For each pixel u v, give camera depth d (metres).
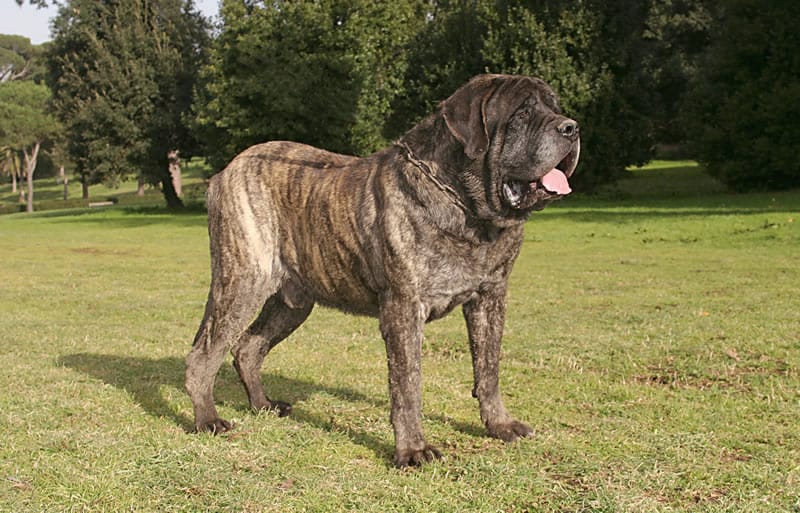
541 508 4.07
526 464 4.68
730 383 6.51
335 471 4.61
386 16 33.06
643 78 33.00
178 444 5.11
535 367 7.20
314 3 31.89
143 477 4.55
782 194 29.11
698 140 32.03
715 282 12.31
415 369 4.69
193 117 34.72
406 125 35.88
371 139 32.59
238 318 5.37
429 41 35.16
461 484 4.38
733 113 30.39
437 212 4.54
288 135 31.66
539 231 22.19
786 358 7.20
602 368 7.18
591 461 4.69
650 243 18.73
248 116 31.47
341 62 31.03
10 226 35.72
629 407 5.86
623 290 11.88
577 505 4.09
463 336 8.73
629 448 4.91
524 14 31.62
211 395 5.48
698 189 34.25
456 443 5.12
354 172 5.04
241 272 5.32
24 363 7.60
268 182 5.37
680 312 9.78
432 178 4.54
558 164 4.45
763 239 18.00
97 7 40.47
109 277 15.19
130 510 4.13
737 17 31.11
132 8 39.72
